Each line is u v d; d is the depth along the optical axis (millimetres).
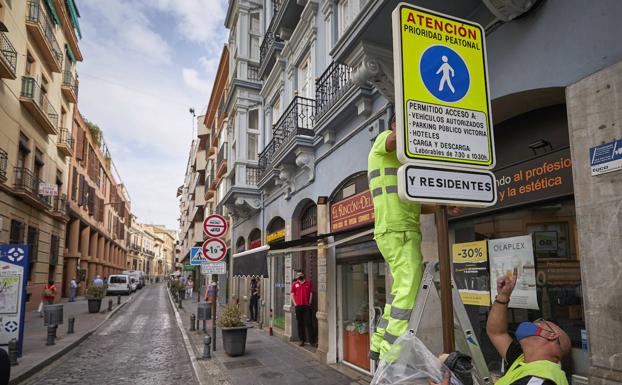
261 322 15180
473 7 5031
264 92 16969
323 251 9648
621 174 3197
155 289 58000
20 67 19484
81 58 30828
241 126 18484
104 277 52156
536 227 4625
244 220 19766
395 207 2631
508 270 4898
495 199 2459
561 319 4270
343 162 9055
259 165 16328
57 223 27531
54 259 26734
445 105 2453
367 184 8219
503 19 4465
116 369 9383
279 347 11203
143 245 104875
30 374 8734
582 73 3674
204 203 38688
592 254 3354
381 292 7738
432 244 5844
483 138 2529
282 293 14039
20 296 10094
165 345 12633
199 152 41562
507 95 4480
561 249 4316
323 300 9539
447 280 2234
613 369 3135
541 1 4145
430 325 2396
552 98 4453
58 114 26438
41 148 23266
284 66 14359
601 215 3312
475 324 5344
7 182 18312
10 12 18078
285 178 12531
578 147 3553
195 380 8359
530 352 2162
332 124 9289
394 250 2582
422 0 4883
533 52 4219
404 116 2314
